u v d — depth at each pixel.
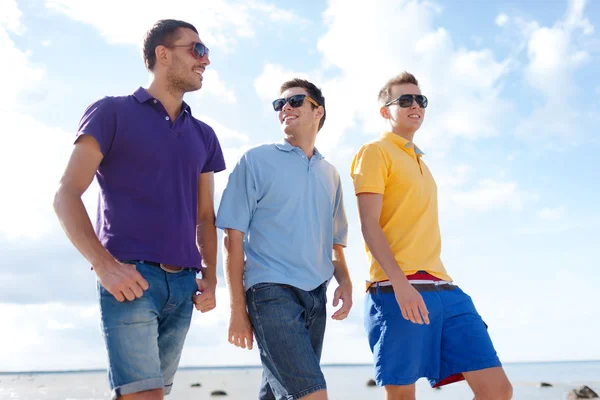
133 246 2.58
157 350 2.52
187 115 2.99
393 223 3.38
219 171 3.23
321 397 2.92
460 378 3.28
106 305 2.46
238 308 3.11
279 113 3.50
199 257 2.88
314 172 3.37
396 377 3.17
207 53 2.96
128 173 2.66
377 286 3.33
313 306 3.18
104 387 42.00
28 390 36.72
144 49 2.93
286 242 3.17
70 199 2.41
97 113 2.62
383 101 3.72
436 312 3.24
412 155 3.53
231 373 97.12
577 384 36.97
